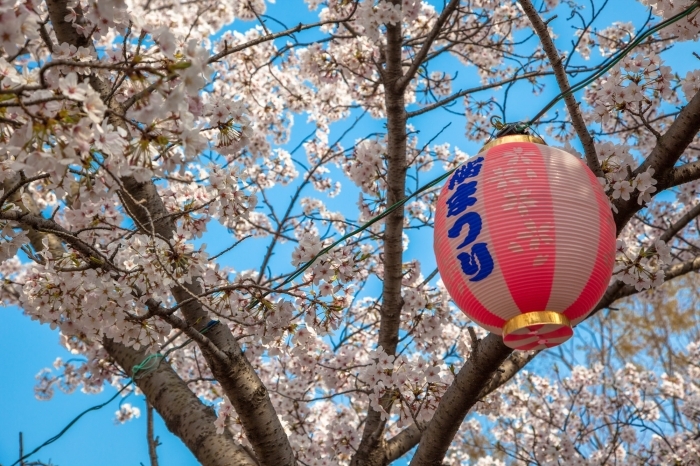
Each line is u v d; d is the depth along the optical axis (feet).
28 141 6.95
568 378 28.17
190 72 6.99
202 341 11.50
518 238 8.05
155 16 21.98
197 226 12.32
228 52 11.55
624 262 11.62
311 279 11.22
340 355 17.87
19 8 7.30
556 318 8.04
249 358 13.79
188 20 23.15
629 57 12.48
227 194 11.59
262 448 12.41
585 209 8.30
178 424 13.43
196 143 7.57
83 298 10.85
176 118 7.53
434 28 14.11
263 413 12.31
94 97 6.93
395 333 15.60
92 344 16.78
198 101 7.79
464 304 8.59
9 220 9.66
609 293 15.14
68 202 13.67
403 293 17.31
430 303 15.93
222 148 11.19
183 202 13.20
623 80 12.34
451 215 8.57
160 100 7.08
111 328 11.41
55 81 7.73
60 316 11.16
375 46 19.63
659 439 25.86
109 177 8.71
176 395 13.79
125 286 10.56
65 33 11.68
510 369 15.12
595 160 11.33
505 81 14.93
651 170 11.56
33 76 7.68
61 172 7.14
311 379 18.40
